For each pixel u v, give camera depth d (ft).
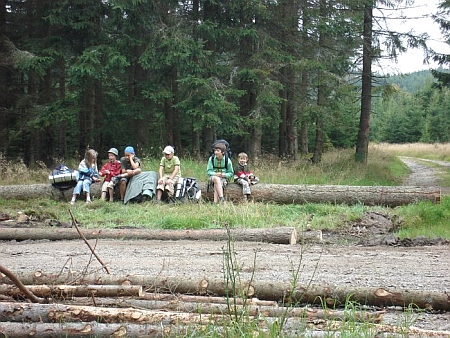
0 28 68.74
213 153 42.93
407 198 41.83
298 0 72.54
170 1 68.59
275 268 20.84
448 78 79.46
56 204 42.32
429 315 15.39
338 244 28.81
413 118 269.64
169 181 42.11
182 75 67.92
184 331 12.44
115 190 43.57
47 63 63.77
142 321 13.05
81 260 23.03
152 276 16.98
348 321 13.17
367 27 75.87
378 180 67.72
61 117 65.67
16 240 30.12
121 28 65.87
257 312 13.30
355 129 136.36
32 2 71.15
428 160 151.94
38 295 15.46
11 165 58.80
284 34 74.90
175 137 79.61
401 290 15.93
